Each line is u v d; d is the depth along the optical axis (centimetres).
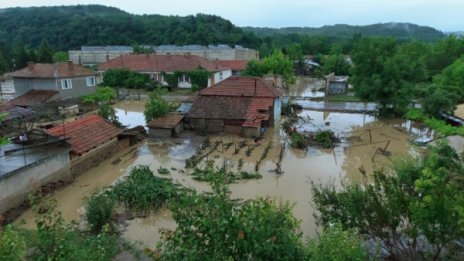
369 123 3098
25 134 1903
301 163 2098
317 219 1187
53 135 1866
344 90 4659
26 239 689
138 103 4103
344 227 945
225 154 2262
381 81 3216
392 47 3462
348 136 2664
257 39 11031
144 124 3114
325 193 1105
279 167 1977
